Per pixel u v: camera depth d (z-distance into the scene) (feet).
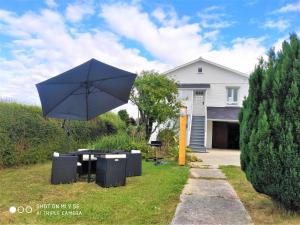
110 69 21.53
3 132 26.45
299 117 12.40
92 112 24.61
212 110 63.36
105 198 16.28
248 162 14.60
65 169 20.57
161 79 45.70
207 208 14.64
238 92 65.00
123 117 58.95
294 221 12.85
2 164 26.30
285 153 12.48
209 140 65.00
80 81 20.95
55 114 22.63
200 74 67.05
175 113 46.09
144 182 21.02
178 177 22.75
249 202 16.02
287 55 13.46
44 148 31.60
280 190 12.79
